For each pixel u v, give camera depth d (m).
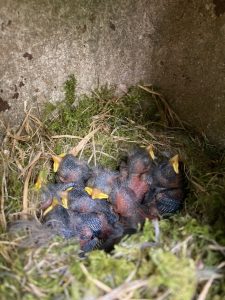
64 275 0.10
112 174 0.14
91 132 0.15
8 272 0.10
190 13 0.14
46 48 0.14
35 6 0.13
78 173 0.14
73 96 0.16
